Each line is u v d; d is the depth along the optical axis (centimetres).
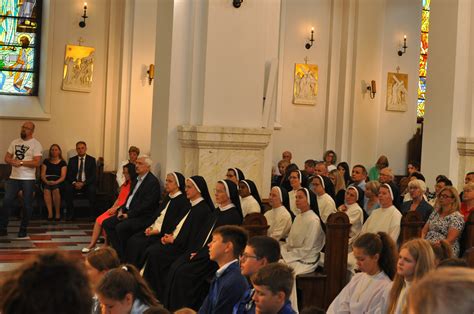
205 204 733
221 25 842
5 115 1304
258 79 862
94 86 1370
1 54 1345
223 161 841
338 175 971
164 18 879
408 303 134
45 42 1337
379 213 712
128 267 378
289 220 730
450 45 1074
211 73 841
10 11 1347
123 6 1351
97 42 1366
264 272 331
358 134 1406
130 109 1329
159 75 889
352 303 450
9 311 130
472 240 695
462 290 120
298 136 1439
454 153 1073
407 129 1516
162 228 772
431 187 1092
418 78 1522
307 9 1432
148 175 866
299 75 1429
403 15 1495
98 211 1300
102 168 1333
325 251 659
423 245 389
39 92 1356
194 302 669
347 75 1416
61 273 133
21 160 1032
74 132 1359
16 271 135
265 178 888
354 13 1416
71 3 1344
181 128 838
